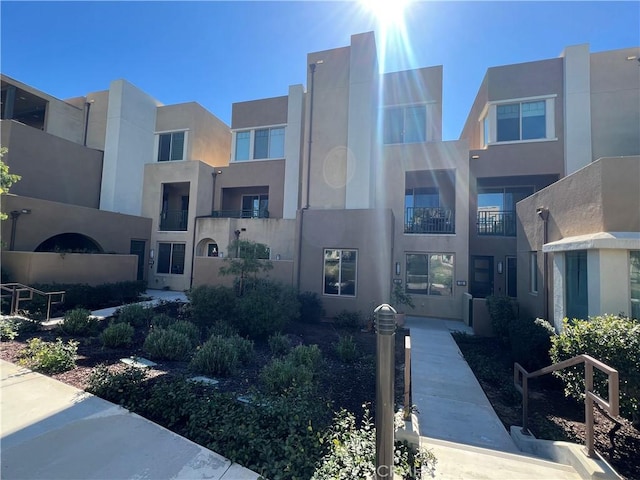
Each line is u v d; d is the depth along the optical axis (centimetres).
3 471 255
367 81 1324
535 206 856
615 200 555
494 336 904
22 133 1295
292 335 806
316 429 317
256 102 1658
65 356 482
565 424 431
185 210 1794
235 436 295
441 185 1366
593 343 418
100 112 1731
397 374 603
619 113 1173
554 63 1251
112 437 306
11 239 1082
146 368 477
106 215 1427
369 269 1040
